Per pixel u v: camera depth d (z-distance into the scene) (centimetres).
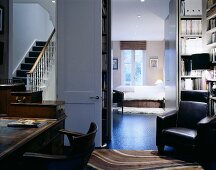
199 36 465
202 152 346
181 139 364
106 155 391
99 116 426
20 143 165
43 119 252
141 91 1025
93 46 426
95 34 425
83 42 427
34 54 839
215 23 422
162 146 397
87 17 426
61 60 430
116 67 1212
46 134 222
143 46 1201
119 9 663
